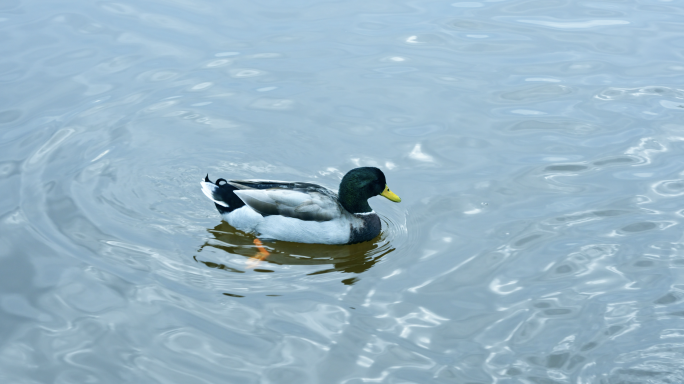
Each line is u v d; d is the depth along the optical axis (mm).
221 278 8766
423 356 7465
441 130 12086
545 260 8961
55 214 9727
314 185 9891
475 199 10312
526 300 8258
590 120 12328
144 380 7098
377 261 9227
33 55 14195
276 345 7617
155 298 8289
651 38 15328
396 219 10086
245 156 11297
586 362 7270
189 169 10914
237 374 7203
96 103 12578
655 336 7582
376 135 11938
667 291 8281
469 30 15789
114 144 11406
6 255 8906
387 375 7207
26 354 7398
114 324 7848
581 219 9766
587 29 15867
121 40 14984
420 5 17141
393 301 8375
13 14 16078
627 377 7055
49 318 7914
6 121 11922
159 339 7656
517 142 11742
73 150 11195
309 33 15539
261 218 9578
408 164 11180
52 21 15758
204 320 7969
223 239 9570
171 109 12523
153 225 9703
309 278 8867
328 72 13938
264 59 14398
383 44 15086
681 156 11172
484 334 7746
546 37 15484
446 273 8844
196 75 13703
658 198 10148
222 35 15375
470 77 13812
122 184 10469
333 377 7184
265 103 12836
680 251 8992
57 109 12352
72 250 9055
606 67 14164
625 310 8000
